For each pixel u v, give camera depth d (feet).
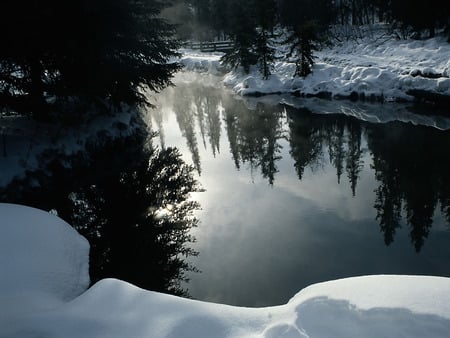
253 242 28.53
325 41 137.28
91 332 12.46
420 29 107.55
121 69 46.21
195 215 34.35
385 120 65.77
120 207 36.27
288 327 11.30
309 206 35.50
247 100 101.04
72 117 47.70
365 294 12.35
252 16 125.70
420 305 11.39
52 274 18.28
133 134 59.16
